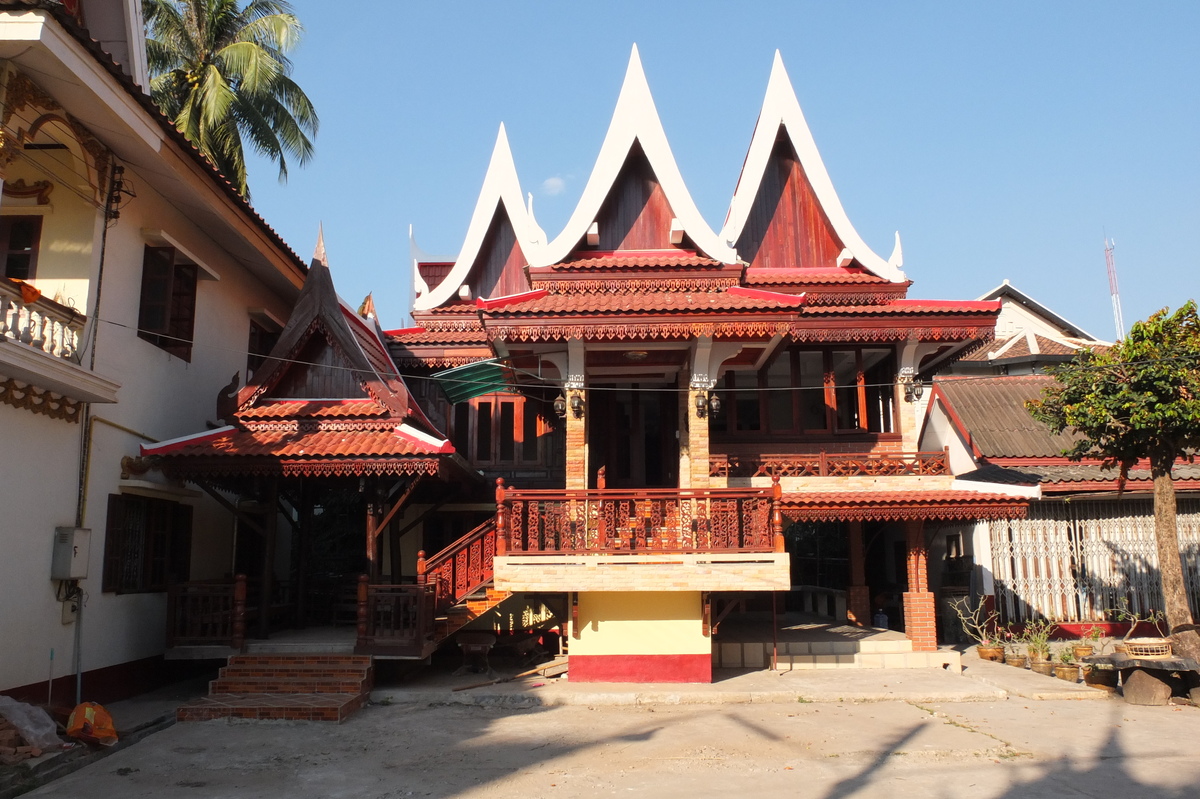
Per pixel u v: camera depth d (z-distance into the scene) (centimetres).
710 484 1430
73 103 1002
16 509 955
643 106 1538
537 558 1182
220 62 2289
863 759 852
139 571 1228
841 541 1841
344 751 895
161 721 1040
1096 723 1008
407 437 1219
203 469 1180
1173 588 1191
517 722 1027
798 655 1336
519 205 1936
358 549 1850
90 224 1111
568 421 1316
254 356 1688
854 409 1648
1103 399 1202
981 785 764
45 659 999
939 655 1344
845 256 1684
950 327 1506
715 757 862
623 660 1221
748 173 1728
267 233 1505
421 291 2128
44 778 790
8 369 893
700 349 1299
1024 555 1642
